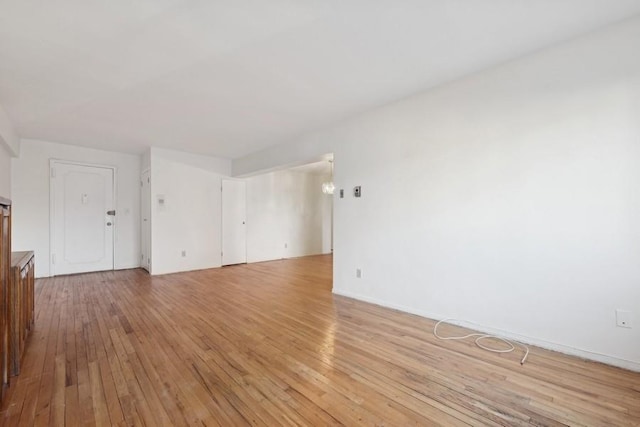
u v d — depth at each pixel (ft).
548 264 7.44
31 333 8.59
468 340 8.09
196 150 17.99
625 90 6.43
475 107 8.65
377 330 8.84
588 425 4.79
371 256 11.59
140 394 5.66
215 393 5.70
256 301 11.90
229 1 5.57
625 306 6.48
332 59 7.77
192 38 6.76
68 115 11.73
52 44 6.90
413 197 10.21
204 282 15.33
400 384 5.99
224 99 10.27
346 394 5.66
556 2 5.76
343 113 11.82
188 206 18.54
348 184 12.46
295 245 25.17
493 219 8.34
